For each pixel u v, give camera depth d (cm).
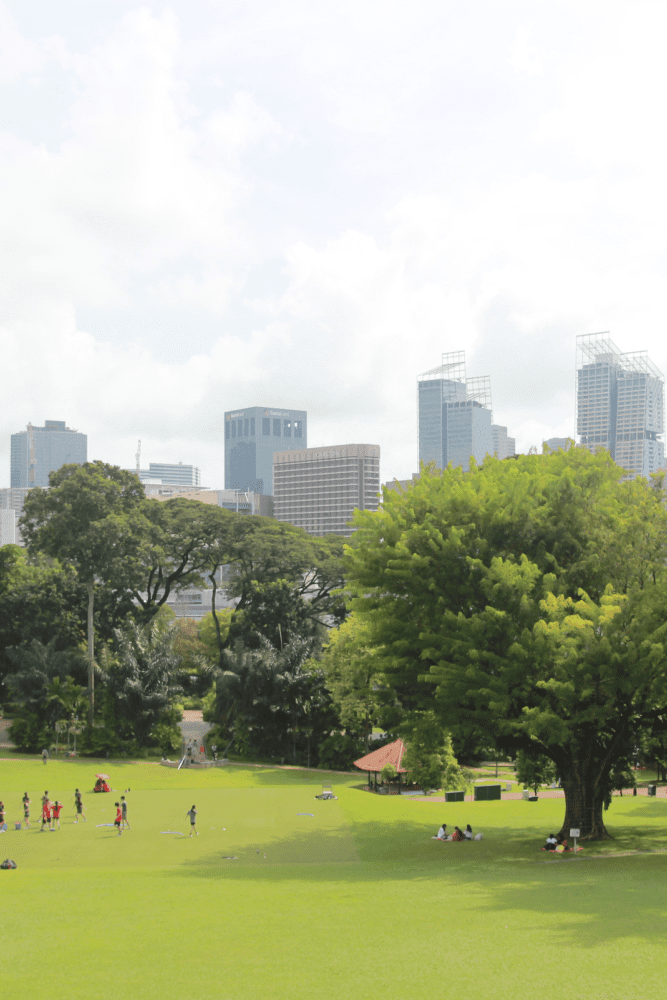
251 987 1586
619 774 4288
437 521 3666
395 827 4506
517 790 6969
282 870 3288
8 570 9162
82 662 8106
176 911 2369
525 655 3272
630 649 3189
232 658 8444
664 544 3534
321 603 9856
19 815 4888
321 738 8119
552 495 3728
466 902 2434
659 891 2553
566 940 1909
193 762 7588
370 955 1814
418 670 3766
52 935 2056
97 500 8556
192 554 9950
